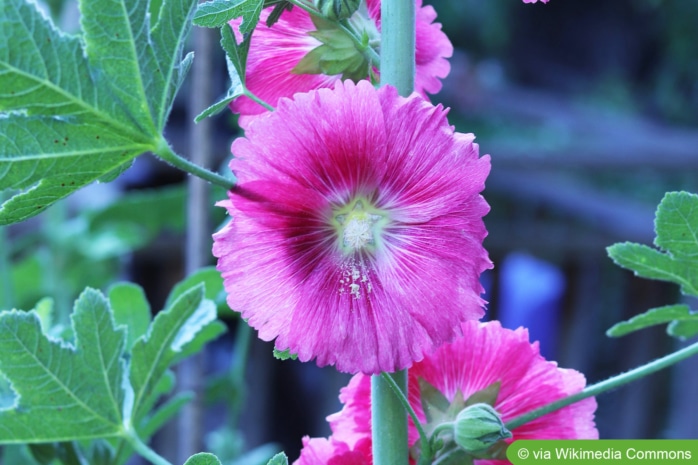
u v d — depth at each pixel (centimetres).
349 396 99
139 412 104
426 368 99
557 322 342
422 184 91
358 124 90
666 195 99
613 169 291
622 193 355
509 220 321
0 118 88
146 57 90
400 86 93
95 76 89
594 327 355
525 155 284
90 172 91
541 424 100
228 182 91
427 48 102
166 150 91
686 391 294
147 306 111
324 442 98
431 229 92
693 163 291
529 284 349
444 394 99
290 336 92
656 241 100
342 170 91
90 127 90
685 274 101
